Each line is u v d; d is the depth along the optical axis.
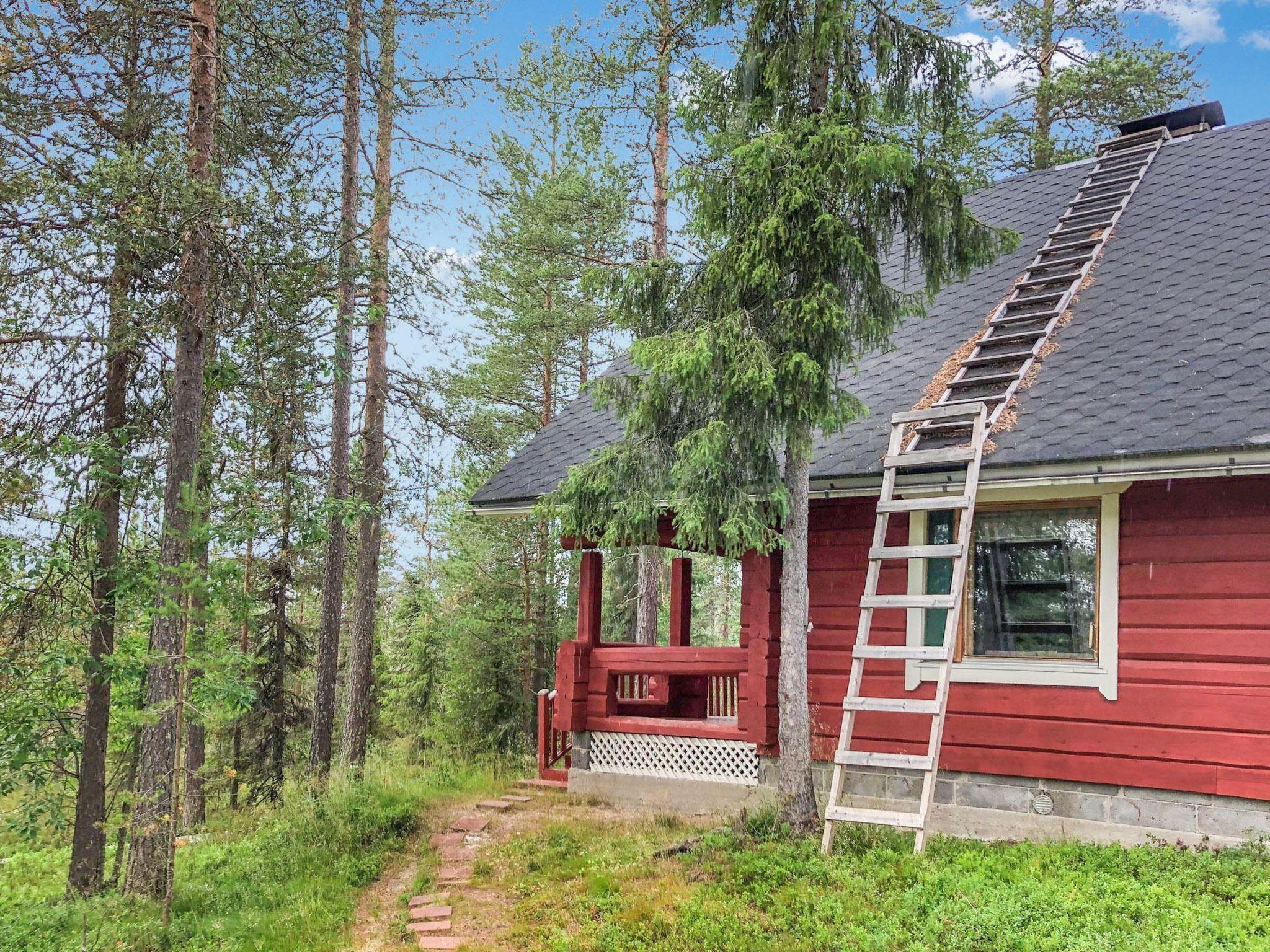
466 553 21.45
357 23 14.97
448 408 17.55
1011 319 10.15
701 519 8.07
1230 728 7.57
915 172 8.33
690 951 6.37
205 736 19.28
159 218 9.61
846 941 6.07
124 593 10.72
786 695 8.52
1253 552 7.63
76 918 9.33
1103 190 12.71
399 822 10.87
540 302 23.84
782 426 8.29
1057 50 21.47
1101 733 8.16
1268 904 6.16
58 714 10.83
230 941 8.09
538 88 18.78
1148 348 8.79
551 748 12.51
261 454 12.33
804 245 8.05
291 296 11.20
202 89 10.12
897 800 9.19
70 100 10.22
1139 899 6.32
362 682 15.47
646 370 9.58
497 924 7.61
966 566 8.30
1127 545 8.21
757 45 8.63
